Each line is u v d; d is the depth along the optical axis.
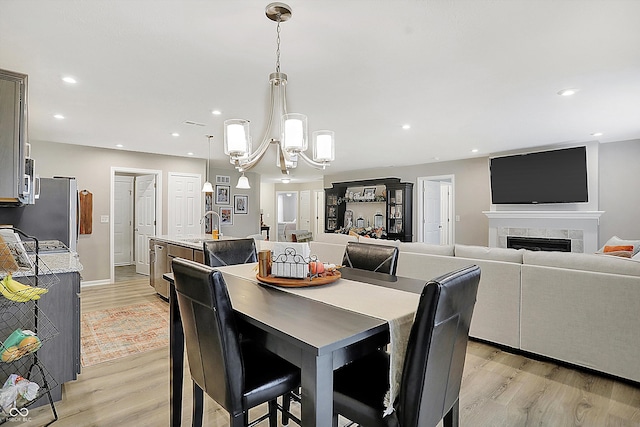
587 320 2.58
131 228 7.99
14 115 2.27
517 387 2.44
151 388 2.43
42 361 2.25
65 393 2.36
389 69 2.62
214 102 3.37
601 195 5.45
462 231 7.03
